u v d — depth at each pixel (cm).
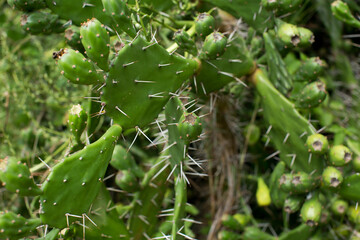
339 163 84
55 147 104
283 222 101
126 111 78
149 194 90
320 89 87
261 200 97
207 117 101
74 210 76
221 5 91
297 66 104
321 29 111
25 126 110
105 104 77
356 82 107
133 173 90
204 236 105
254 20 91
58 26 86
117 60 75
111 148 77
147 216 90
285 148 91
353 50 110
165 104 81
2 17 115
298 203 89
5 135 101
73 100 104
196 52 85
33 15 84
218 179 105
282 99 89
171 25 96
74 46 86
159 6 90
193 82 88
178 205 81
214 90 91
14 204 100
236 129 104
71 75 74
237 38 91
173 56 80
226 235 94
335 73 111
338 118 103
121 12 78
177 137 81
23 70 111
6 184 71
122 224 86
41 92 107
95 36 73
